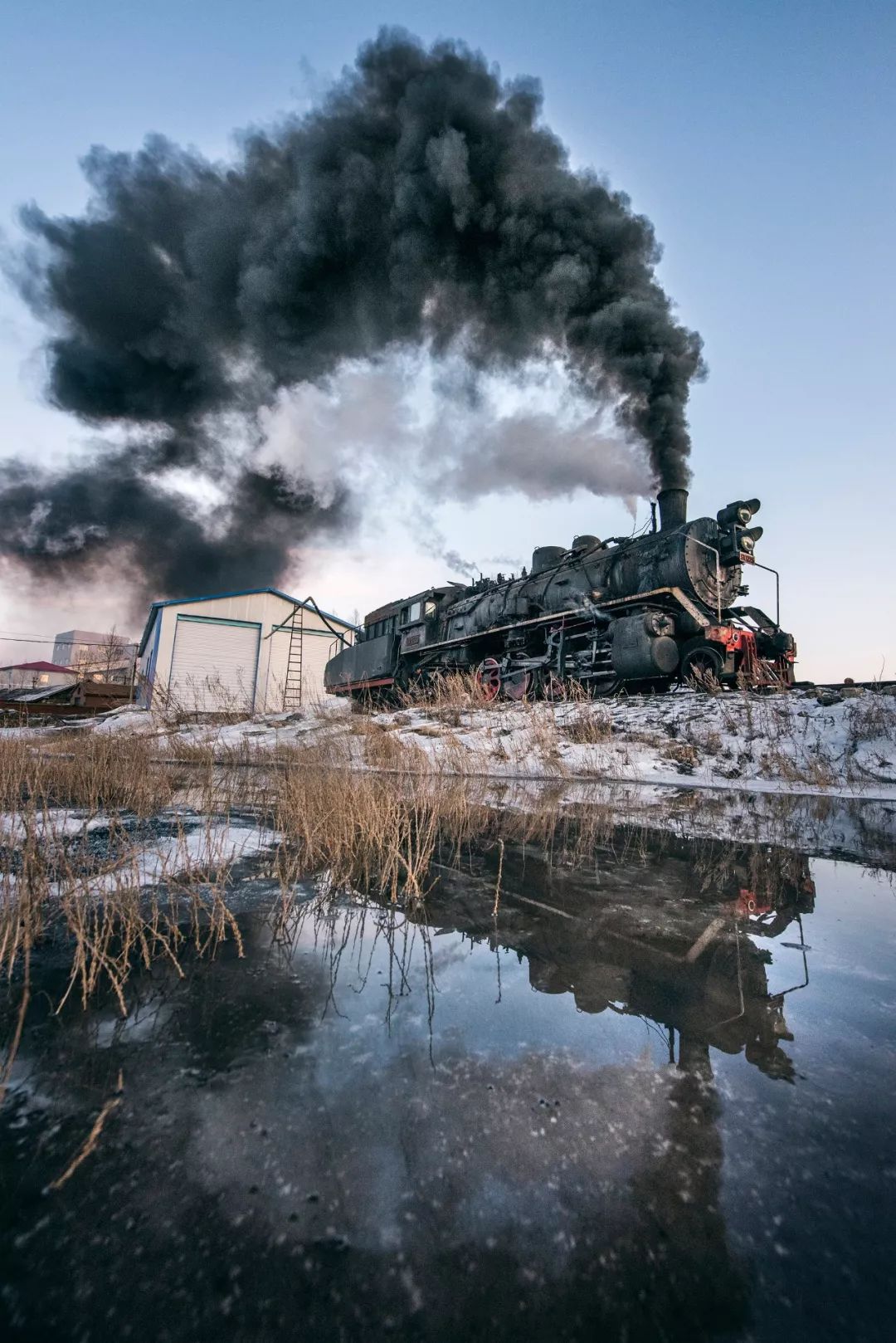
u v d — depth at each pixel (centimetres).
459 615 1628
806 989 151
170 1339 61
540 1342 61
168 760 803
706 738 831
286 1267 70
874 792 638
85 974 142
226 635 2522
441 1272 70
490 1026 129
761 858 315
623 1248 74
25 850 196
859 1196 83
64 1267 69
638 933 192
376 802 351
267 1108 99
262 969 159
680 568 1062
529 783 679
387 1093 104
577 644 1272
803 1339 62
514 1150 90
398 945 178
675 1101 104
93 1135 92
